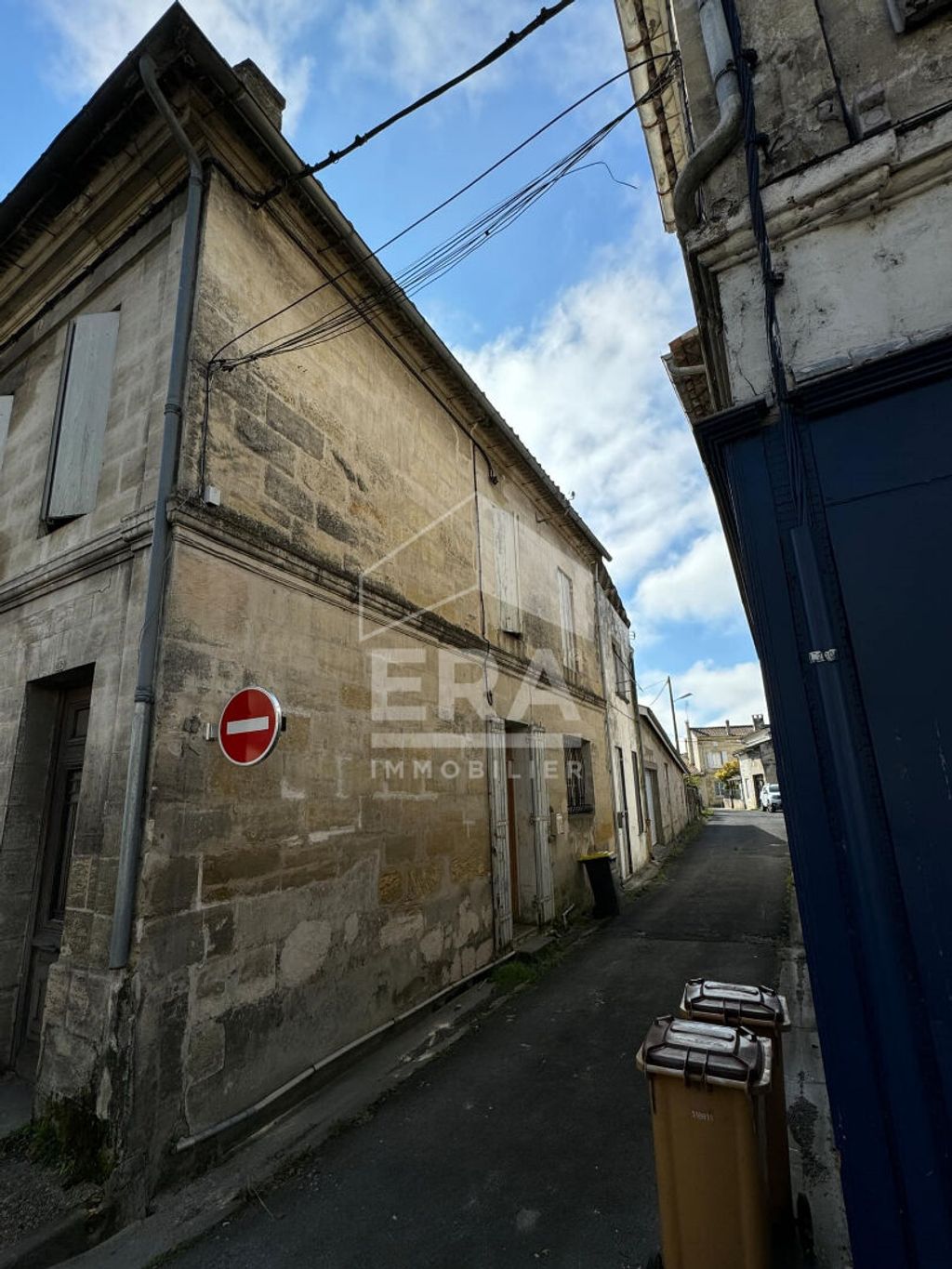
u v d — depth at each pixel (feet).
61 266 16.78
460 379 22.90
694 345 15.88
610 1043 14.46
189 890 10.94
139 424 13.24
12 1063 12.71
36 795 13.71
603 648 39.52
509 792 26.13
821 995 6.41
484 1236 8.46
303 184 15.66
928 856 6.15
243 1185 9.80
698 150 8.90
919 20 8.09
